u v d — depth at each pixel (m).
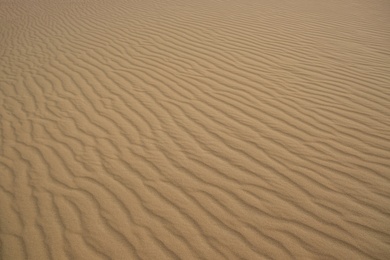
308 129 3.77
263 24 7.82
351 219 2.60
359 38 6.63
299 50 6.12
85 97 4.93
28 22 10.03
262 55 5.97
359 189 2.88
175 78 5.29
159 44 6.94
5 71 6.28
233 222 2.66
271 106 4.30
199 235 2.57
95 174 3.32
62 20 9.88
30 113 4.61
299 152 3.40
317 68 5.33
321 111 4.11
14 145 3.90
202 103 4.48
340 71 5.18
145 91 4.94
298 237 2.48
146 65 5.91
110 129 4.07
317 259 2.31
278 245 2.44
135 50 6.72
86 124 4.22
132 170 3.34
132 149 3.66
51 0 13.45
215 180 3.12
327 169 3.14
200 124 4.02
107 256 2.45
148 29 8.05
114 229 2.68
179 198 2.94
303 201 2.80
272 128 3.84
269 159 3.33
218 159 3.39
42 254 2.49
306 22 7.86
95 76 5.64
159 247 2.49
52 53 7.06
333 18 8.12
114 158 3.54
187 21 8.44
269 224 2.61
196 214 2.76
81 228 2.70
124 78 5.45
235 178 3.12
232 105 4.38
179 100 4.61
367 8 9.05
